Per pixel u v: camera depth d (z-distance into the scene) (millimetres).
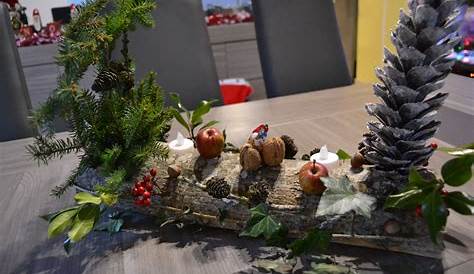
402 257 489
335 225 496
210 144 565
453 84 933
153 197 571
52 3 2070
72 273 498
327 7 1320
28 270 509
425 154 488
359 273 465
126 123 558
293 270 474
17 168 798
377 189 490
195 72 1220
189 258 509
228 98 1988
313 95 1131
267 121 953
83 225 496
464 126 860
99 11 570
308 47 1300
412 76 450
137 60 1153
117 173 542
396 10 1586
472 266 471
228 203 535
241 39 2488
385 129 485
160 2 1182
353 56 1931
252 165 536
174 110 630
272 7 1270
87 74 563
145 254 521
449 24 432
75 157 822
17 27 1952
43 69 1934
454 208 428
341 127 895
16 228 600
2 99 1072
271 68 1271
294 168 541
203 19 1237
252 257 504
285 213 509
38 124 552
